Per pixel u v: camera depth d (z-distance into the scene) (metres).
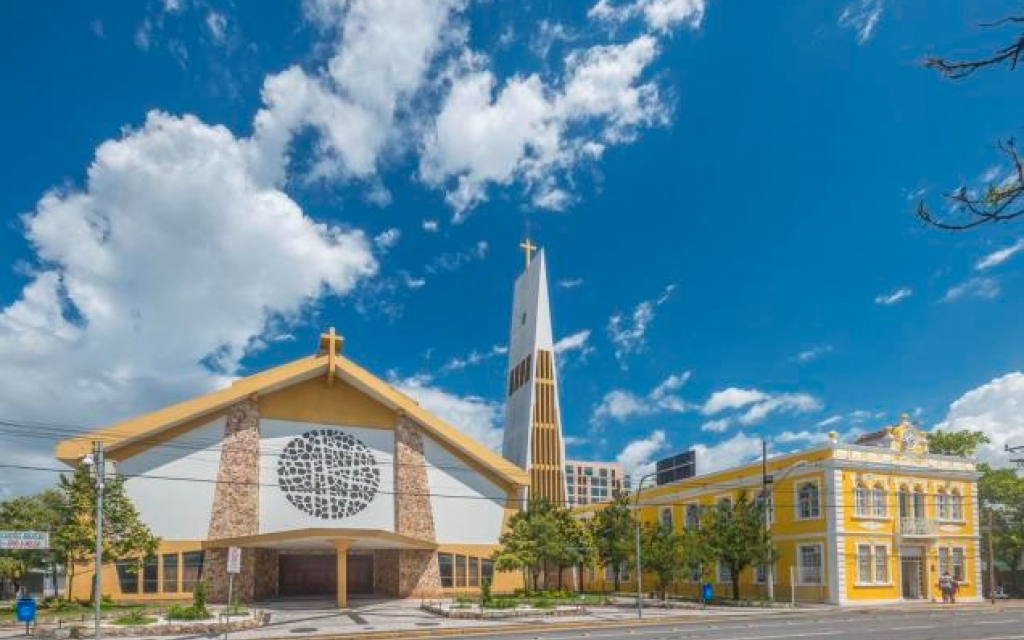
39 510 59.50
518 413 80.25
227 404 50.97
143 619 33.22
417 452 56.06
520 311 85.31
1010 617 34.25
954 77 5.68
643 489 64.50
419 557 53.50
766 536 44.97
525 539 49.78
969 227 5.90
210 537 48.84
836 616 35.91
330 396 54.97
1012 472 63.06
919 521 47.22
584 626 32.25
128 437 47.75
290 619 36.97
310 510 52.28
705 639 24.86
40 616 36.06
